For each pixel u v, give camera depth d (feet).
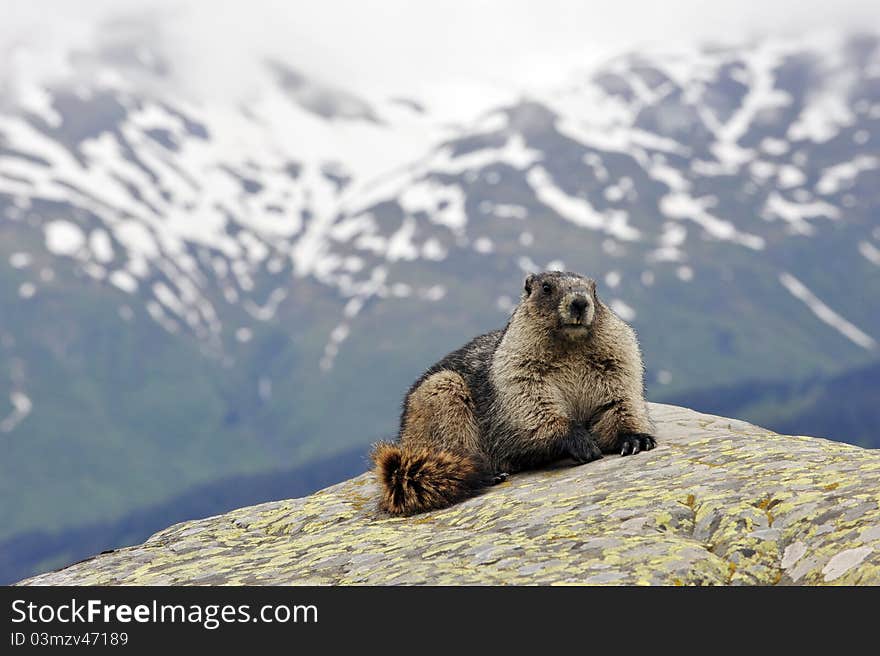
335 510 36.99
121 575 31.76
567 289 38.63
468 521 31.42
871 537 22.59
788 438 34.96
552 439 38.47
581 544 25.73
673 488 29.19
